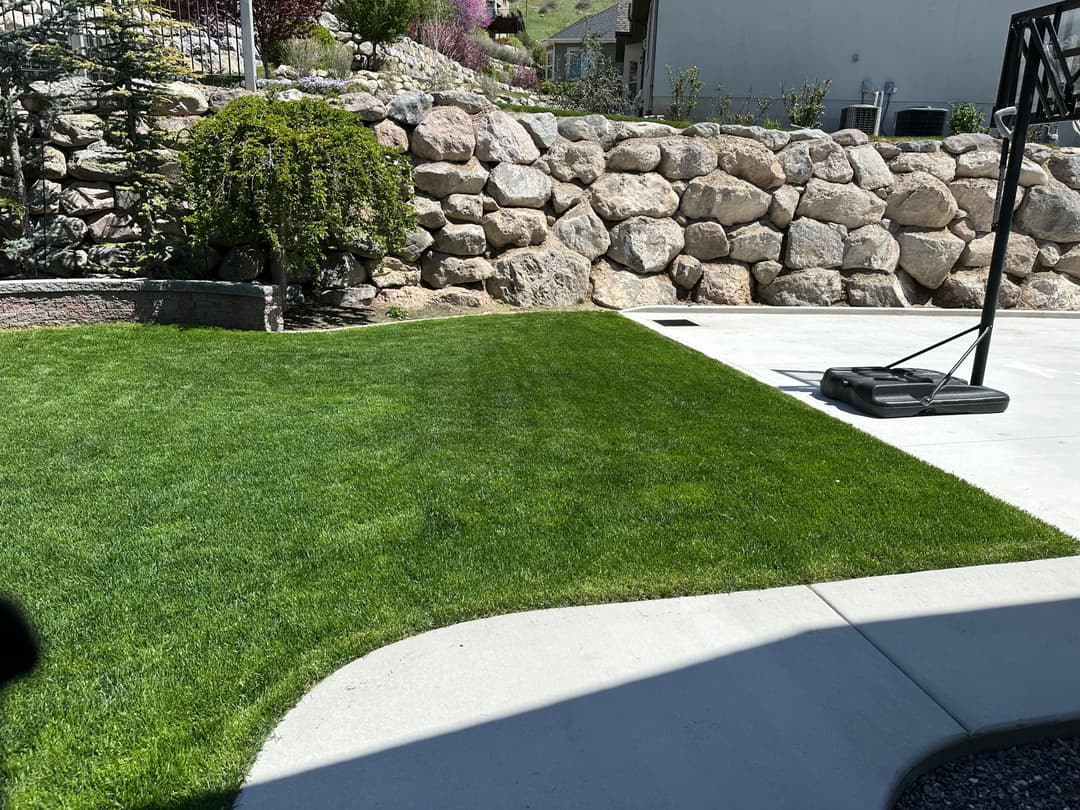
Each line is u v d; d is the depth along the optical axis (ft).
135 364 17.47
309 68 35.94
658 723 6.43
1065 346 24.62
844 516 10.57
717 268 30.07
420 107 26.63
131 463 11.71
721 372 18.95
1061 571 9.23
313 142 20.35
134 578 8.43
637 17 62.44
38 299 20.49
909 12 41.73
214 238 23.73
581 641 7.58
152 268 23.30
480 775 5.80
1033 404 17.15
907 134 41.14
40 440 12.59
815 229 30.37
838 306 30.27
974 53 42.27
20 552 8.89
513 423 14.19
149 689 6.65
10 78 21.25
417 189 26.61
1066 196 31.86
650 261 29.04
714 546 9.56
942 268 31.35
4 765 5.76
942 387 16.16
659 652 7.43
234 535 9.49
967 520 10.57
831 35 42.24
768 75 42.73
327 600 8.13
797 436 14.17
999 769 6.33
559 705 6.62
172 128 23.97
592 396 16.24
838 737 6.33
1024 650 7.62
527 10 187.52
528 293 27.50
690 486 11.48
